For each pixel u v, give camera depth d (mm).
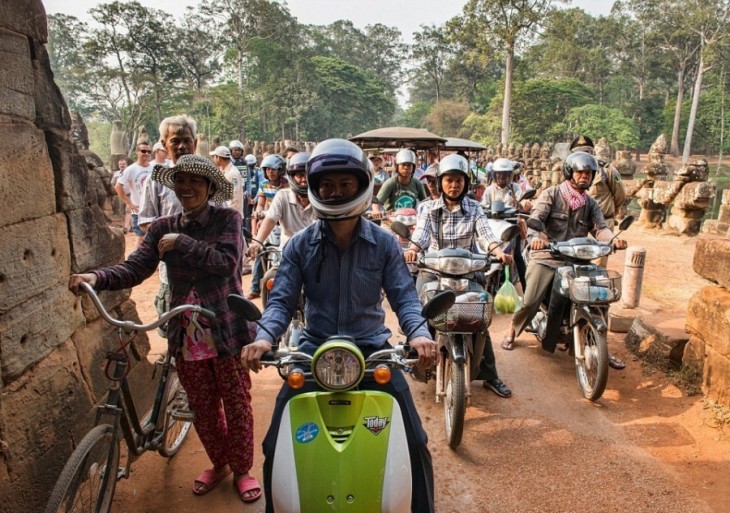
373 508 1966
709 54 52438
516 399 4426
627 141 49000
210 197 2924
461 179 4227
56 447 2855
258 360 2133
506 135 42000
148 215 3656
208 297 2885
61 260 3031
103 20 51906
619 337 5645
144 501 3129
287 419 2098
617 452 3645
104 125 53125
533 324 5320
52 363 2918
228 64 61875
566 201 4809
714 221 10414
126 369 2562
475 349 3887
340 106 67938
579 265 4418
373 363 2236
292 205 4832
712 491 3217
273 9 60500
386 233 2447
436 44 78625
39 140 2857
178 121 3432
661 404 4281
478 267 3781
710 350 4203
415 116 81312
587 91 55250
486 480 3357
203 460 3566
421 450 2287
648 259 9883
